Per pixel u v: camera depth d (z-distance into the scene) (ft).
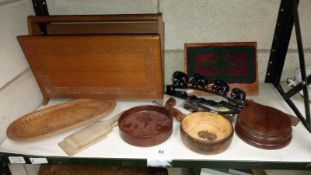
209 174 3.47
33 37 2.73
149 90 3.14
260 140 2.54
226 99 3.37
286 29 3.40
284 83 3.83
